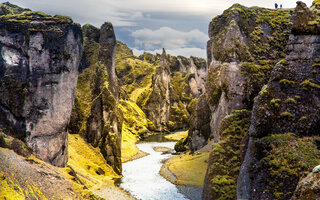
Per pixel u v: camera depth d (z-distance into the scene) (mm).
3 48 49406
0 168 36531
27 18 54438
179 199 59281
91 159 77688
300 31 36969
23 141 50500
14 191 34188
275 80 36812
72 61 61219
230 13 63875
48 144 55062
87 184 62312
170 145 132875
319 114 33500
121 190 64688
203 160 82250
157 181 72188
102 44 99750
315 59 35938
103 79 91062
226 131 49688
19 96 50156
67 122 60594
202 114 99375
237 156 46094
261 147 34125
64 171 54719
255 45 59375
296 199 22828
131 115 169750
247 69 56844
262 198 31062
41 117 53625
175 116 197250
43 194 38562
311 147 31703
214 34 70438
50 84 55594
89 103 86938
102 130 83875
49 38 55406
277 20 63188
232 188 43031
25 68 51281
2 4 64062
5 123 48406
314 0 41375
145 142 142250
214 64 65438
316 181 21875
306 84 35156
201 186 64938
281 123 34719
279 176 30719
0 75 48781
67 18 60812
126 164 93000
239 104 55906
